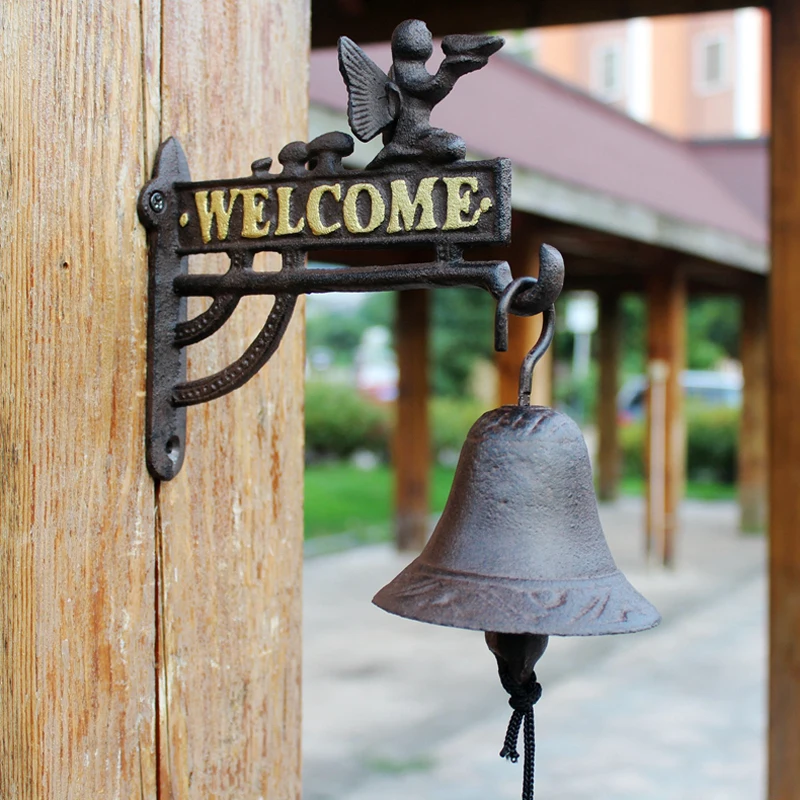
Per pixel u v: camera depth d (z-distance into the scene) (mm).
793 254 3396
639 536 12031
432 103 1408
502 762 5258
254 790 1817
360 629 7922
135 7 1518
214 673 1717
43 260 1387
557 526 1405
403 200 1395
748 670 7016
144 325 1526
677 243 8242
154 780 1593
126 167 1496
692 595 9258
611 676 6852
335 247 1433
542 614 1312
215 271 1688
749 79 28359
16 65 1353
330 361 36094
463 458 1455
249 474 1795
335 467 18734
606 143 9398
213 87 1678
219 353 1703
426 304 10539
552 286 1316
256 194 1468
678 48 29328
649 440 10031
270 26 1832
